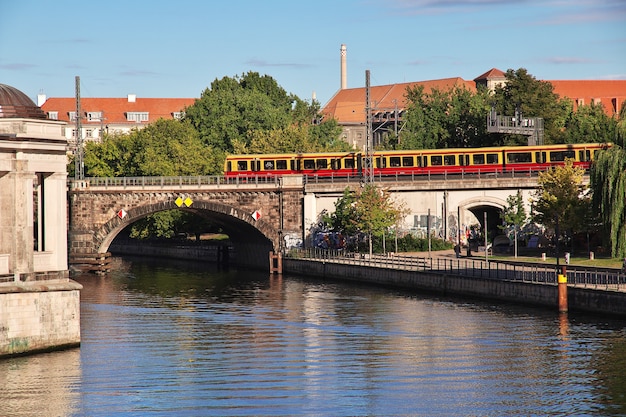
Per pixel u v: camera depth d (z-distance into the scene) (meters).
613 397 58.72
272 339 77.50
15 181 64.62
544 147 127.38
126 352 71.50
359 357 69.88
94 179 130.88
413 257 116.56
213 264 151.50
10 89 67.31
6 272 65.12
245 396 58.78
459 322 82.94
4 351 65.25
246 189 128.00
